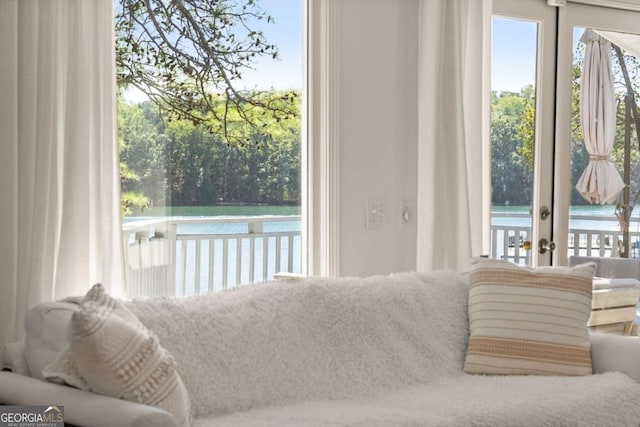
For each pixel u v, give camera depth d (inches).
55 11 110.0
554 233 173.6
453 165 147.7
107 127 115.6
